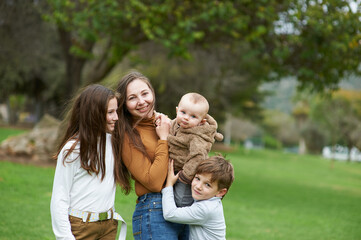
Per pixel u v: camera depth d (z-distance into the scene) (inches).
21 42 509.7
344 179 712.4
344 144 1599.4
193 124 104.1
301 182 589.9
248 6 346.6
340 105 1152.2
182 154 104.9
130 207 237.3
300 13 324.8
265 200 383.6
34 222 198.7
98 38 368.2
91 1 328.8
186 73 741.3
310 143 1971.0
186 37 340.8
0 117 1702.8
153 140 107.9
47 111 1159.0
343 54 374.9
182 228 109.3
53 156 103.8
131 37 394.3
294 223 282.2
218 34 391.2
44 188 283.9
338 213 342.3
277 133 2332.7
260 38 379.2
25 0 447.2
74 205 95.7
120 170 103.0
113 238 103.2
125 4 340.5
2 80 666.8
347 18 340.5
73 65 466.6
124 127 103.7
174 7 353.7
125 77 108.2
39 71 886.4
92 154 95.0
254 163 856.3
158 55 600.7
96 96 96.3
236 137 1752.0
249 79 845.8
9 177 304.8
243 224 260.8
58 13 348.8
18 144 421.4
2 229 181.5
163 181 102.2
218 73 657.0
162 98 757.9
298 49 399.5
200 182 101.9
